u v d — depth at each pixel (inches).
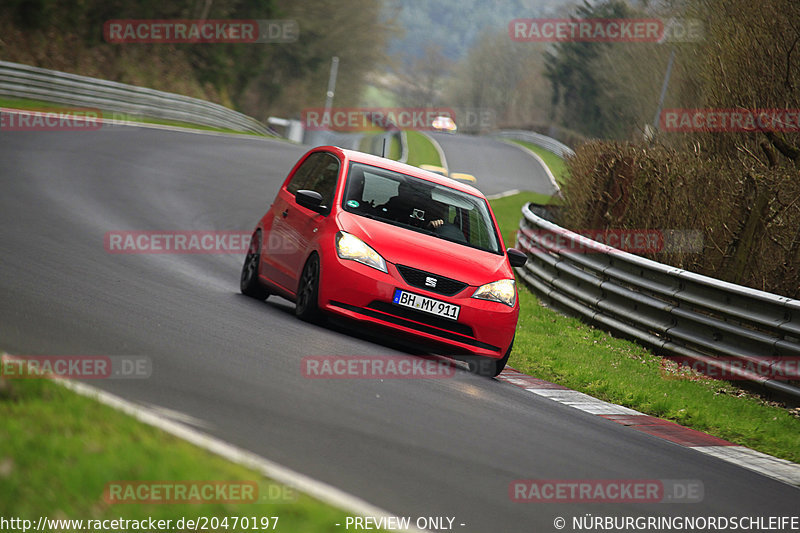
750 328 1481.3
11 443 473.7
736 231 1761.8
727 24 2546.8
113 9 7052.2
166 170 3506.4
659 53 5374.0
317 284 1186.6
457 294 1171.3
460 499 605.6
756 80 2407.7
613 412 1125.1
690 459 913.5
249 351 940.0
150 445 516.1
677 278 1610.5
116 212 2285.9
